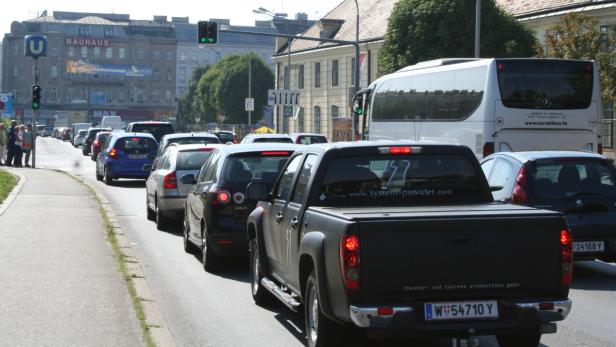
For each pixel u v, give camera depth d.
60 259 21.27
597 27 65.88
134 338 13.15
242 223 20.97
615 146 62.53
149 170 35.12
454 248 11.12
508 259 11.24
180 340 14.22
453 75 40.84
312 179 13.49
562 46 52.16
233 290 19.08
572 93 38.00
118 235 26.86
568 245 11.41
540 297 11.40
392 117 47.62
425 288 11.10
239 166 21.39
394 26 69.38
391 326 10.95
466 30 66.69
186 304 17.42
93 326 13.96
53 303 15.79
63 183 50.09
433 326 11.09
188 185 29.77
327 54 116.81
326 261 11.75
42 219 30.59
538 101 37.81
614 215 20.89
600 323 15.72
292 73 127.81
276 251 15.46
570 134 38.12
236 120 168.00
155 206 32.16
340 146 13.63
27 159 71.38
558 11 70.19
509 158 22.11
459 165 13.79
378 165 13.60
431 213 11.34
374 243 11.00
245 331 14.93
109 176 55.16
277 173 21.39
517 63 37.84
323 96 118.31
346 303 11.15
